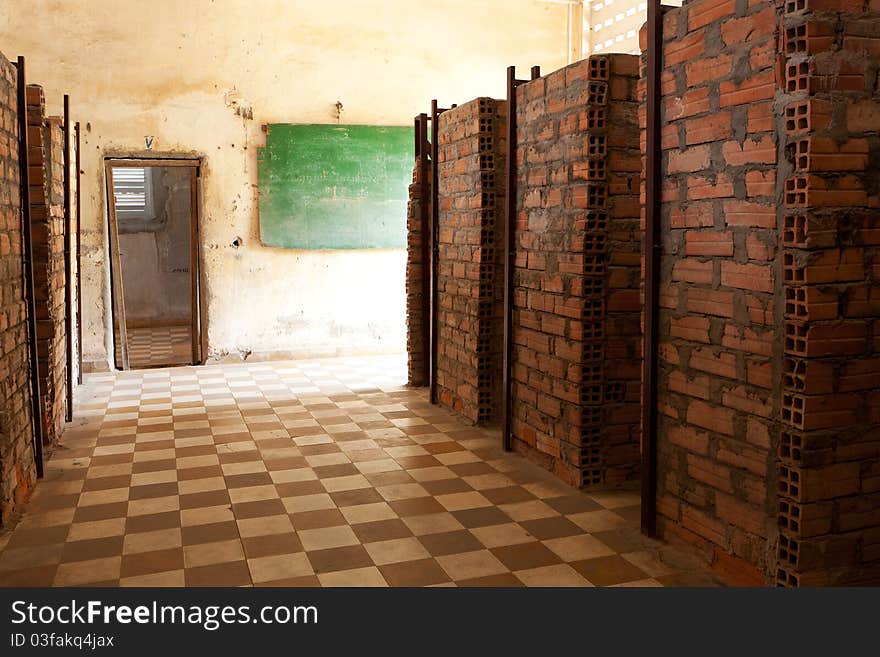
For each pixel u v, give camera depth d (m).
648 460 3.82
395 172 9.20
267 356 8.98
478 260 5.75
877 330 2.92
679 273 3.56
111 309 8.50
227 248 8.70
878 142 2.85
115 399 6.91
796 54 2.80
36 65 7.91
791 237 2.86
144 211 11.84
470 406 6.04
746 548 3.23
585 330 4.45
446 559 3.64
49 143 5.41
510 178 5.16
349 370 8.30
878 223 2.88
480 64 9.47
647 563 3.57
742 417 3.22
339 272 9.15
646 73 3.65
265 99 8.66
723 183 3.25
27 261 4.61
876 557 3.03
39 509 4.28
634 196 4.45
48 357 5.30
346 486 4.64
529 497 4.45
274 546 3.79
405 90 9.19
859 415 2.93
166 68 8.29
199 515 4.19
